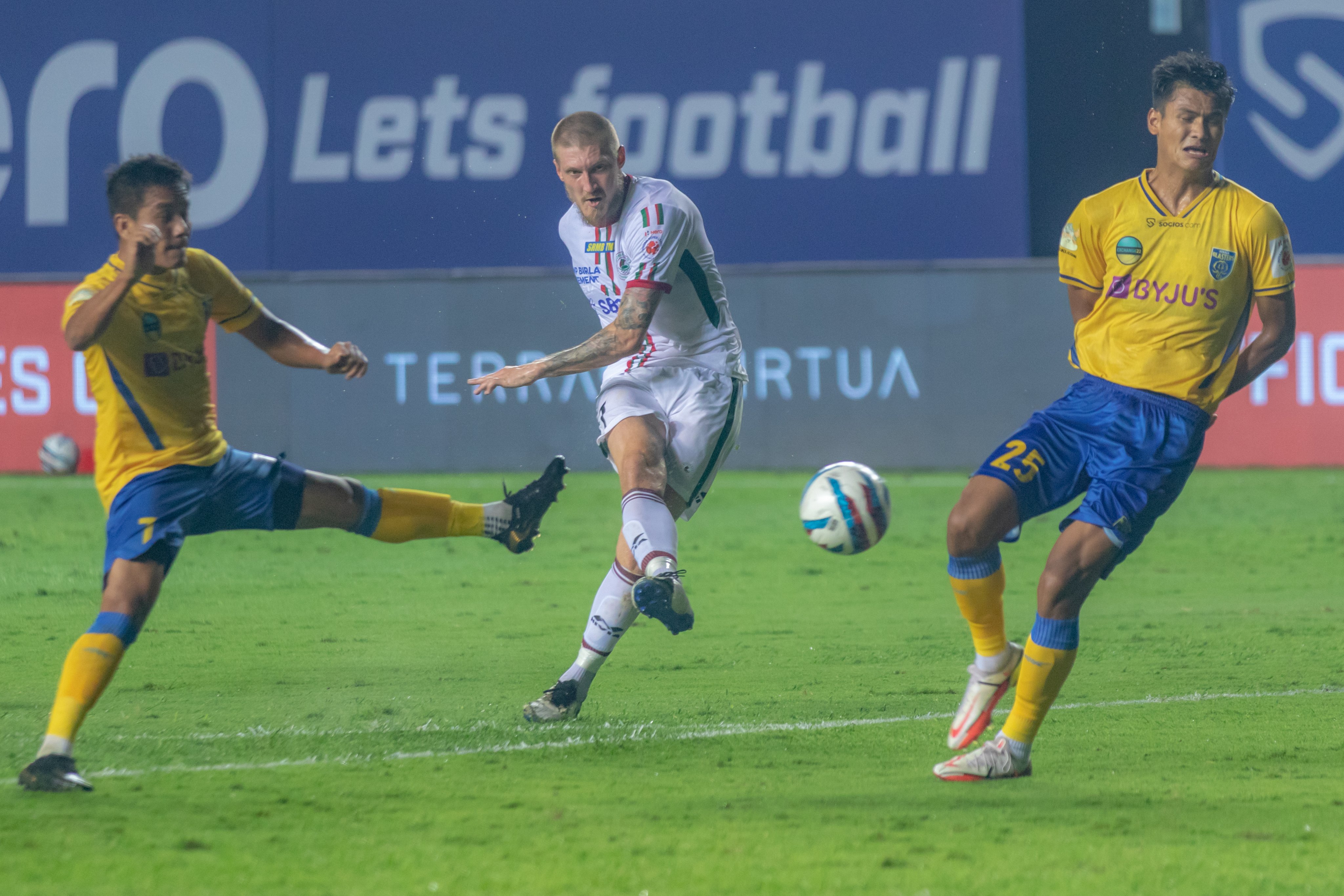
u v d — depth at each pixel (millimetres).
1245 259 15141
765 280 64375
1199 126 14914
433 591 32625
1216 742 16781
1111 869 11352
